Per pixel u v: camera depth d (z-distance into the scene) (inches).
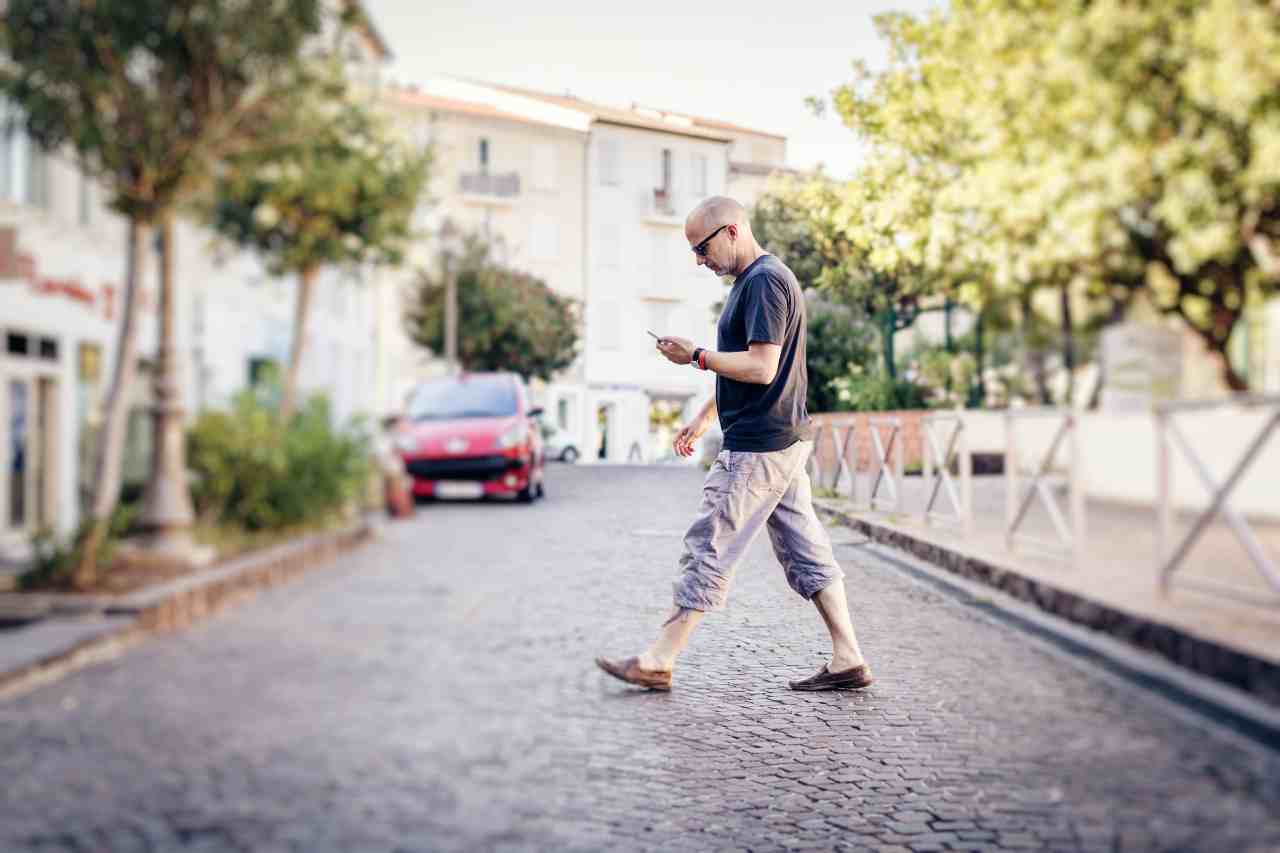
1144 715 201.3
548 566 430.9
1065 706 208.5
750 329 217.9
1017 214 677.3
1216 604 268.8
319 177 463.5
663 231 1792.6
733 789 164.1
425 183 514.9
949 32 701.3
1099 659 252.2
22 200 500.7
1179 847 135.4
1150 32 617.9
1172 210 617.9
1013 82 673.6
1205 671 227.5
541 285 1566.2
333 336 829.2
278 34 352.5
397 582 391.5
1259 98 594.9
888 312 851.4
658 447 1796.3
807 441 227.8
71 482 534.6
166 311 390.9
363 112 463.5
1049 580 317.7
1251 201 607.2
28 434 506.9
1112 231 656.4
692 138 1779.0
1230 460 259.6
